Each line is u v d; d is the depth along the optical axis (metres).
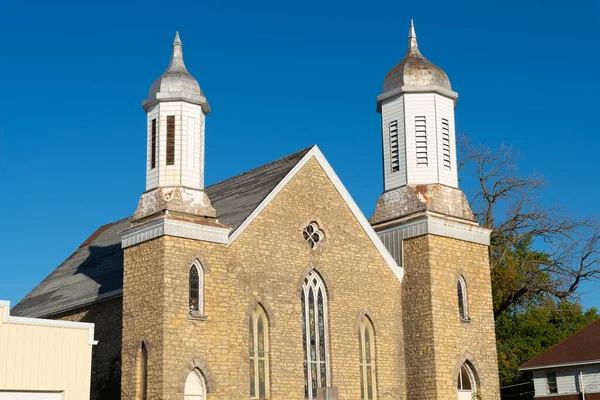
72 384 31.53
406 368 41.22
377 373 40.16
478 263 43.50
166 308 33.59
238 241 36.78
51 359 31.17
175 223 34.75
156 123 37.31
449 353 40.75
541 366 51.03
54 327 31.42
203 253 35.28
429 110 43.88
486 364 42.16
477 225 43.84
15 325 30.52
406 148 43.59
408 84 44.06
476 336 42.19
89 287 44.03
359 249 41.28
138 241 35.47
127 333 34.78
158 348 33.25
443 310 41.16
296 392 37.00
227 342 34.97
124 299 35.41
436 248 41.78
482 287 43.31
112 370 39.25
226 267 35.81
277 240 38.25
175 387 33.00
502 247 59.34
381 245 42.00
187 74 38.22
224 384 34.44
